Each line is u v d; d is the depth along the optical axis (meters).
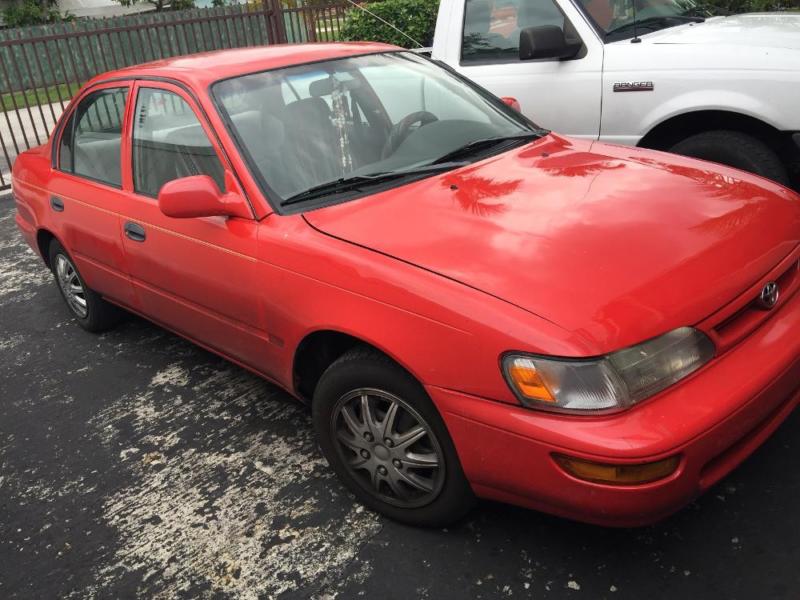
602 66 4.64
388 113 3.37
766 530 2.45
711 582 2.29
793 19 4.86
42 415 3.86
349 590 2.46
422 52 6.19
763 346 2.27
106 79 3.95
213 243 3.05
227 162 3.01
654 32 4.81
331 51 3.64
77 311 4.75
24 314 5.26
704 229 2.45
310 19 10.76
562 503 2.11
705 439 2.01
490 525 2.64
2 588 2.68
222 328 3.25
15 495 3.22
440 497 2.49
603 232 2.41
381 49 3.82
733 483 2.68
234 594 2.51
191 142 3.22
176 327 3.67
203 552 2.72
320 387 2.71
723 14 5.58
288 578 2.54
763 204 2.67
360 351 2.56
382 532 2.69
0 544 2.91
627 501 1.99
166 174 3.42
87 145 4.06
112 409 3.82
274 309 2.83
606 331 2.03
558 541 2.53
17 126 12.61
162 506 3.01
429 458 2.48
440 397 2.26
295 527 2.78
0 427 3.80
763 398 2.16
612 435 1.96
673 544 2.45
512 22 5.04
